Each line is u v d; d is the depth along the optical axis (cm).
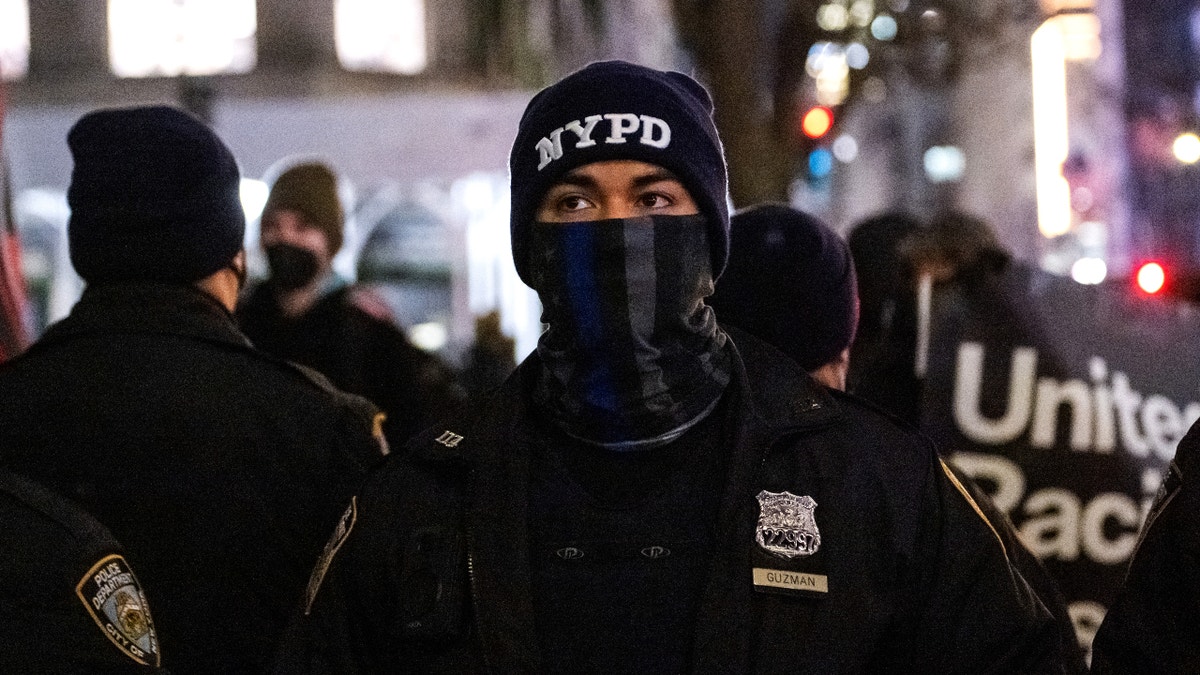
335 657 175
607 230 167
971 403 292
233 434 227
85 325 234
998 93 2627
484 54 1884
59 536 171
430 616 165
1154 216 1791
